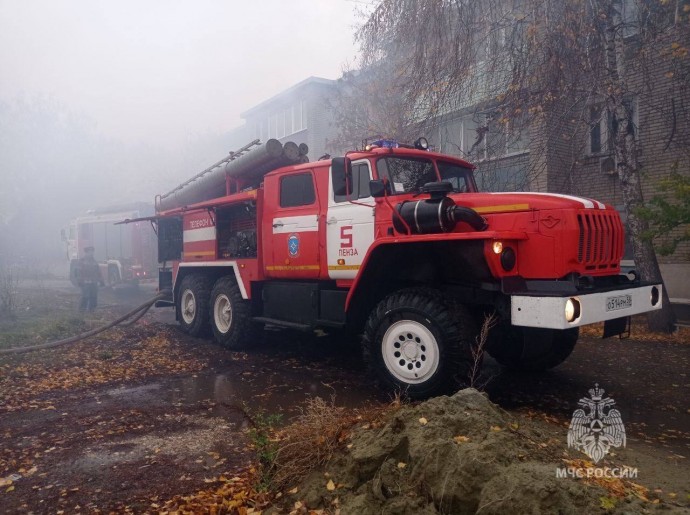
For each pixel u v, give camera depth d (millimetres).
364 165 5918
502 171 11430
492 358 6777
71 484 3375
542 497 2533
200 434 4273
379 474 2979
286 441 3627
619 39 8906
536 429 3889
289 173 6785
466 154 10344
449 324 4738
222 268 8367
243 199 7539
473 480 2730
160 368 6738
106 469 3596
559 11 8781
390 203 5562
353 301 5734
